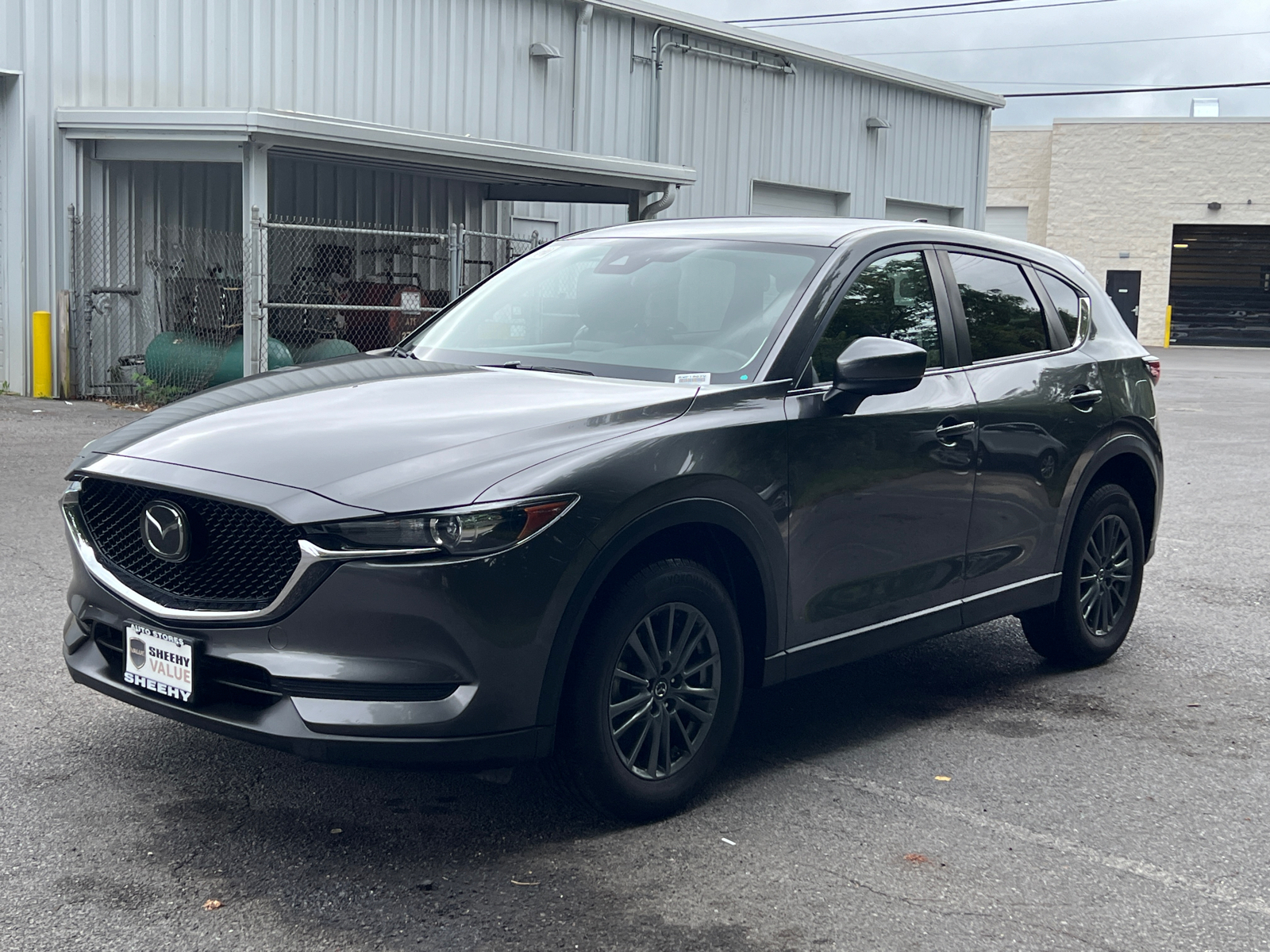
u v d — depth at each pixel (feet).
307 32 51.65
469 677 10.56
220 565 10.95
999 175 154.51
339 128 44.37
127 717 14.53
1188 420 56.34
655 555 11.99
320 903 10.36
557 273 15.96
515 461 10.89
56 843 11.28
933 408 14.67
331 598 10.35
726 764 14.01
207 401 12.99
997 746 14.90
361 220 57.21
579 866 11.19
